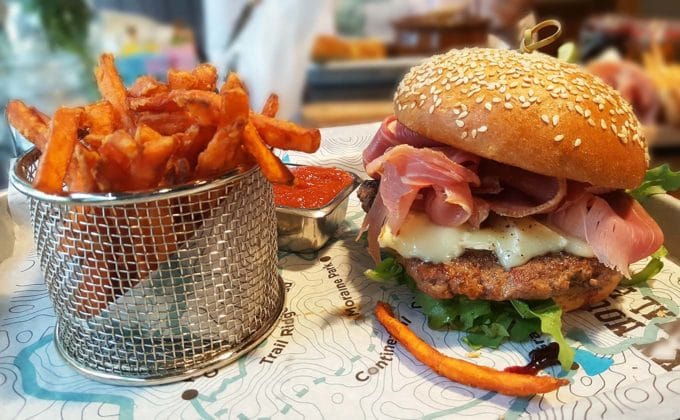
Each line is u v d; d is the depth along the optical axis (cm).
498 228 20
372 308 22
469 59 21
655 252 22
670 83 36
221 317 19
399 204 20
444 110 20
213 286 18
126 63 38
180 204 17
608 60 38
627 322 21
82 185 16
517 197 21
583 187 20
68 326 18
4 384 18
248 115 17
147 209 16
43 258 18
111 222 16
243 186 18
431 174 19
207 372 19
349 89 48
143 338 18
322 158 32
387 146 24
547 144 19
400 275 23
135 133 17
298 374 19
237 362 19
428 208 21
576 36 42
